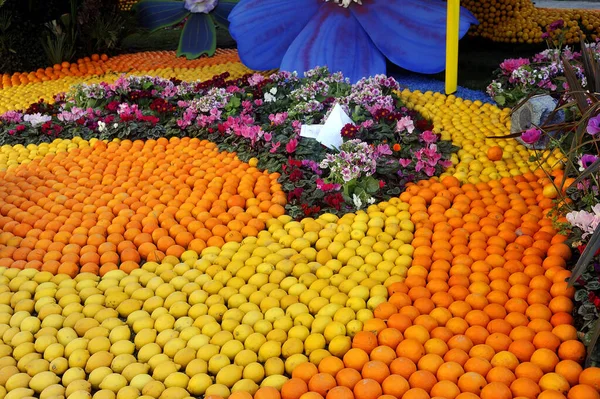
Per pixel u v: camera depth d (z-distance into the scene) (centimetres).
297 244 421
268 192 508
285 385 292
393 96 730
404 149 568
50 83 1013
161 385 303
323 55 898
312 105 654
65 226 465
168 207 484
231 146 609
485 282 366
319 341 323
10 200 509
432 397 281
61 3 1175
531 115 566
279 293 367
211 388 296
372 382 287
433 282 364
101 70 1076
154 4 1190
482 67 987
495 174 521
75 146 648
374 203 484
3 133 679
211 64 1098
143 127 666
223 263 408
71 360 324
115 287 385
